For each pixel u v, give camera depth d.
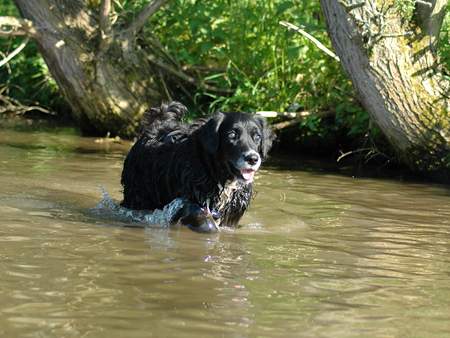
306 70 13.36
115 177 10.11
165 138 8.34
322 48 11.21
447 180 10.79
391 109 10.48
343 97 12.80
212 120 7.75
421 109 10.47
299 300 5.20
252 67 13.84
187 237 7.09
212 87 14.21
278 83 13.45
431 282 5.80
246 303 5.08
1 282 5.28
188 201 7.86
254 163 7.47
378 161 12.44
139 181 8.46
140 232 7.20
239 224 7.80
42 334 4.36
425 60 10.37
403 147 10.94
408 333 4.63
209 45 13.86
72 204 8.34
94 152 12.38
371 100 10.56
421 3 10.03
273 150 13.69
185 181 7.90
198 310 4.89
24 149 12.41
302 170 11.60
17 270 5.60
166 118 8.74
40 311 4.74
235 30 13.90
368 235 7.42
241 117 7.78
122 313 4.77
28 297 4.99
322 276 5.85
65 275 5.53
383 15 9.92
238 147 7.57
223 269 5.91
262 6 13.66
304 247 6.84
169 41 14.90
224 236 7.21
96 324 4.55
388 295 5.41
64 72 13.75
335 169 11.80
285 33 13.38
